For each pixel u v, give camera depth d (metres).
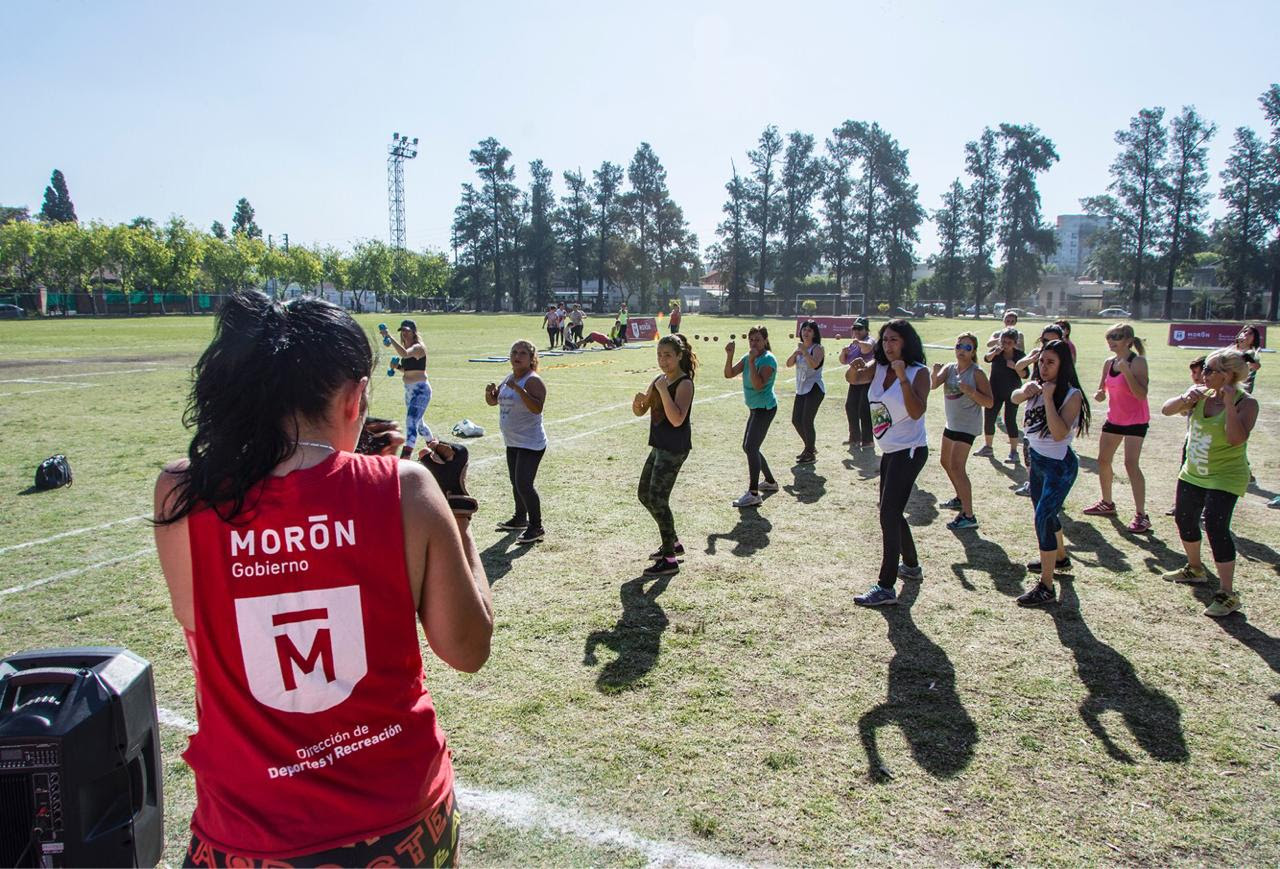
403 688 1.59
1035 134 84.25
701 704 4.14
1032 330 44.81
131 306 69.19
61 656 2.20
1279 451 10.88
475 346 31.27
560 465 9.94
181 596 1.55
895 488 5.35
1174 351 31.55
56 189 105.25
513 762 3.62
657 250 97.56
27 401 15.12
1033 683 4.36
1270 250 72.06
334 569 1.49
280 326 1.57
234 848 1.47
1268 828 3.17
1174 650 4.77
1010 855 3.01
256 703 1.50
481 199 98.12
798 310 83.31
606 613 5.34
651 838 3.10
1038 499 5.54
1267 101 70.62
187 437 11.53
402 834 1.54
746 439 8.06
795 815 3.24
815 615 5.30
